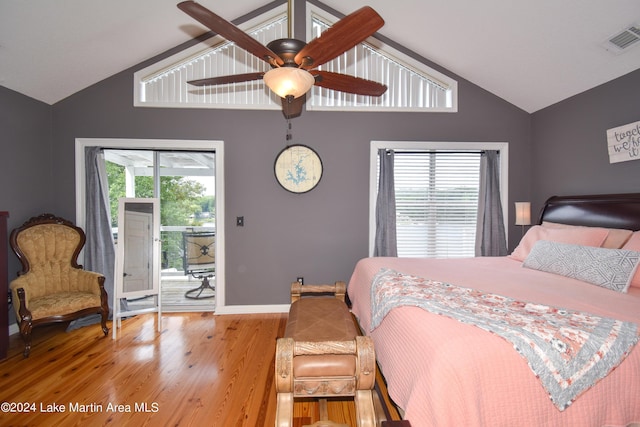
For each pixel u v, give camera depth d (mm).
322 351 1192
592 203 2330
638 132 2158
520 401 931
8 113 2584
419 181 3348
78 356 2260
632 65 2172
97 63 2768
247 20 3033
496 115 3223
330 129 3172
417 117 3201
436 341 1025
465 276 1895
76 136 2994
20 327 2230
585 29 2068
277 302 3184
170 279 4234
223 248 3123
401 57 3188
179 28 2783
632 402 1001
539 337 1011
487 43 2586
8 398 1776
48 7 2061
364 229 3209
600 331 1054
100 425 1564
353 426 1604
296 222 3176
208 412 1669
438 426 865
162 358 2236
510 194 3248
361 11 1203
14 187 2639
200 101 3129
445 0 2322
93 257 2957
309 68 1682
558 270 1918
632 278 1589
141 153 3482
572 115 2721
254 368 2105
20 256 2500
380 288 1696
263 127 3133
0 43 2160
